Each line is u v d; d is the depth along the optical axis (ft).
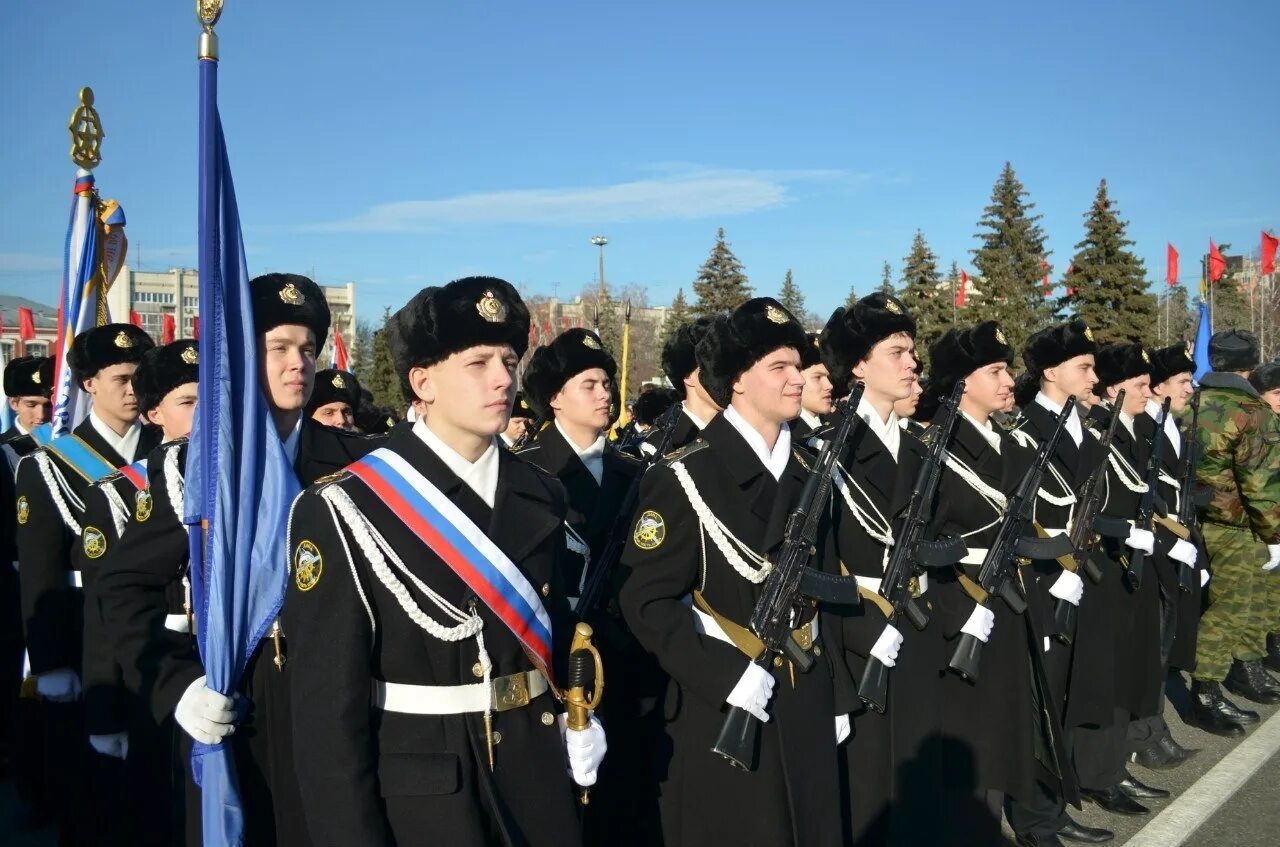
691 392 17.03
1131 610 18.51
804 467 11.84
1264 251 84.43
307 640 7.78
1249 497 21.33
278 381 10.51
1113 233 101.09
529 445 16.33
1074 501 17.44
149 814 10.65
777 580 10.91
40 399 23.15
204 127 9.25
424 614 7.94
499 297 8.32
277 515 9.58
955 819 14.80
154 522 10.41
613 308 89.86
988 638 14.58
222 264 9.42
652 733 11.53
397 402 85.20
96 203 16.89
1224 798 17.47
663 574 10.90
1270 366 25.36
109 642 10.34
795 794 10.67
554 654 8.91
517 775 8.13
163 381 12.35
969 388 15.56
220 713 8.99
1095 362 20.22
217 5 9.20
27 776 17.43
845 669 12.04
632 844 11.93
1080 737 17.10
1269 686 23.07
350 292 160.76
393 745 7.88
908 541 13.26
